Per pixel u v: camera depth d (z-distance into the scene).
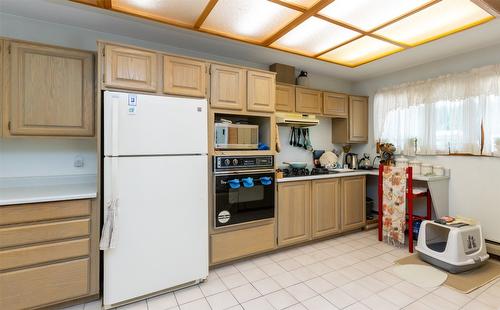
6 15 2.15
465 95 2.88
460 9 2.04
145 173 1.88
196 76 2.23
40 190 2.01
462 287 2.08
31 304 1.68
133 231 1.85
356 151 4.25
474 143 2.81
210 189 2.36
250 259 2.67
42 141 2.29
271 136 2.72
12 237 1.64
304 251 2.89
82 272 1.83
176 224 2.02
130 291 1.85
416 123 3.36
